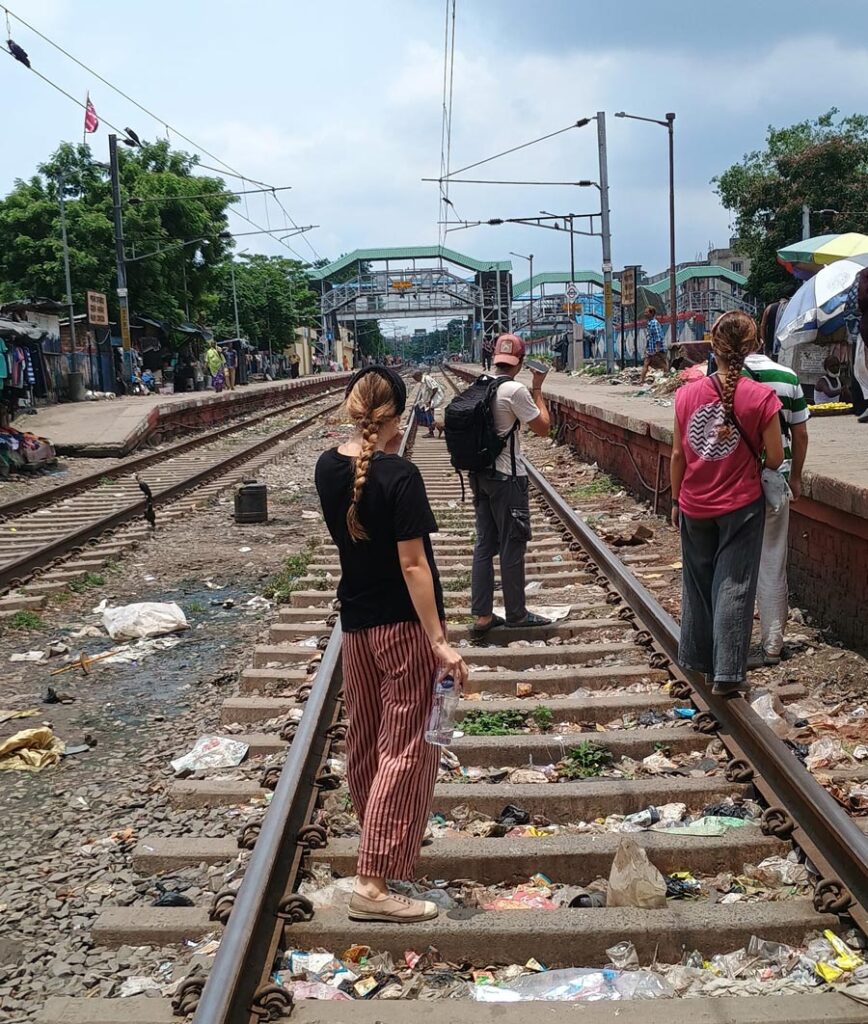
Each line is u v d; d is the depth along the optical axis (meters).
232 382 40.84
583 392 20.67
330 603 7.94
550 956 3.39
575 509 11.66
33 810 4.76
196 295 45.28
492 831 4.18
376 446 3.40
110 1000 3.16
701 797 4.37
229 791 4.65
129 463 17.78
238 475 17.19
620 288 35.34
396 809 3.45
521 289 102.94
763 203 45.06
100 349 33.47
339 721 5.18
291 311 69.44
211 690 6.36
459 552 9.51
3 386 17.91
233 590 9.20
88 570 9.87
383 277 98.31
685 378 7.63
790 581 7.03
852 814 4.09
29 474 17.23
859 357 10.93
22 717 6.02
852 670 5.61
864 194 42.91
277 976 3.29
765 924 3.38
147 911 3.67
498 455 6.37
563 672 5.89
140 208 38.28
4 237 37.91
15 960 3.51
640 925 3.40
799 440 5.22
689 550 4.98
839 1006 2.99
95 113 24.16
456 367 77.06
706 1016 2.97
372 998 3.19
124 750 5.47
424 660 3.46
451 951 3.41
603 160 29.62
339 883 3.79
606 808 4.36
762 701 5.10
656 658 5.99
